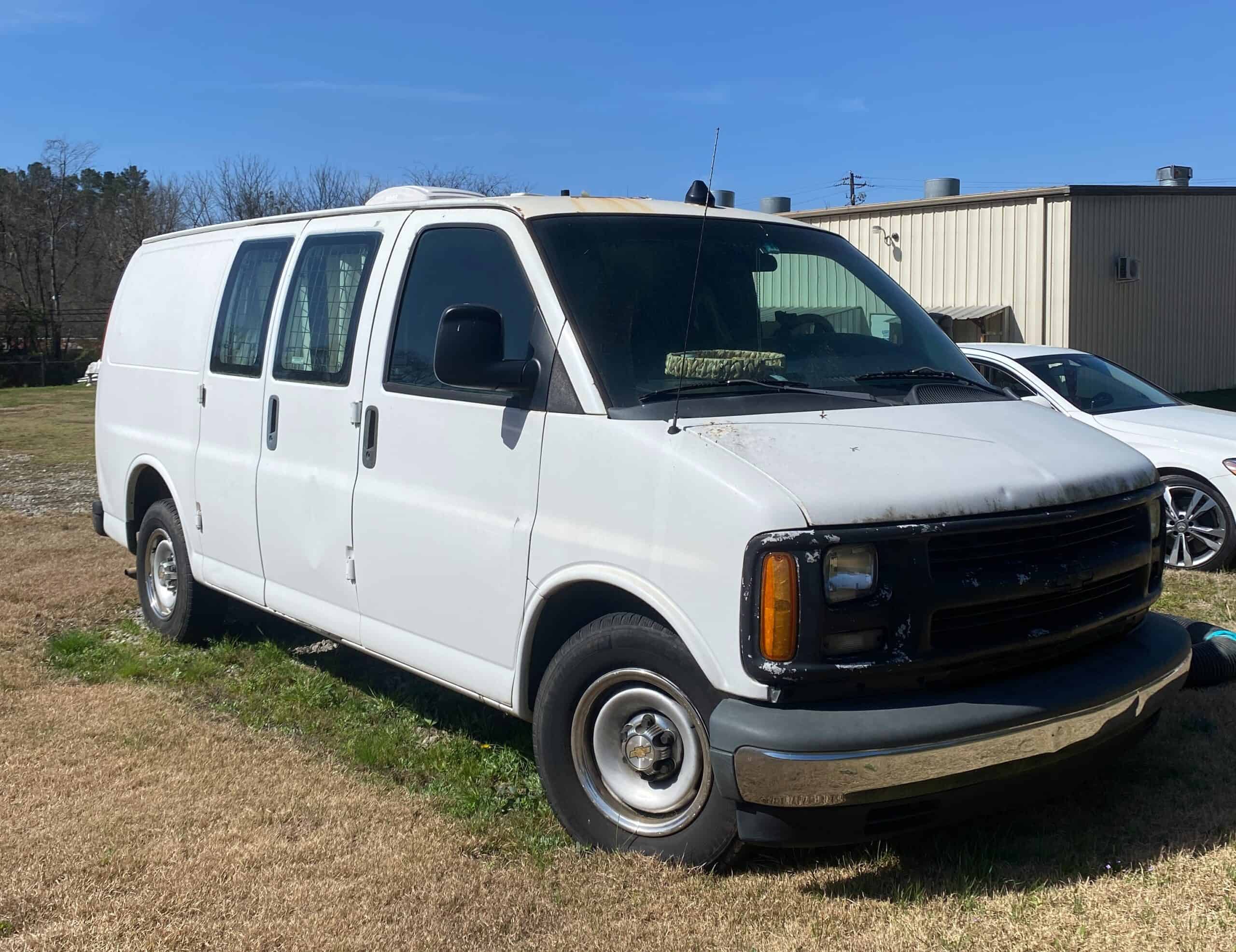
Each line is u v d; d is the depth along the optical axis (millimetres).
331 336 5078
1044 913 3340
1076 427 4195
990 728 3256
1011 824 3963
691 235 4465
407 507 4500
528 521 3990
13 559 9180
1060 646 3584
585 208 4406
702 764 3551
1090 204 20219
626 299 4082
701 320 4141
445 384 4391
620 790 3807
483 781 4535
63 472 15234
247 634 6770
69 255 53000
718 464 3422
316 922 3404
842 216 22547
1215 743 4590
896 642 3258
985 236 20656
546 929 3357
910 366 4430
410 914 3438
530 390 4008
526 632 4004
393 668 6207
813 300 4586
